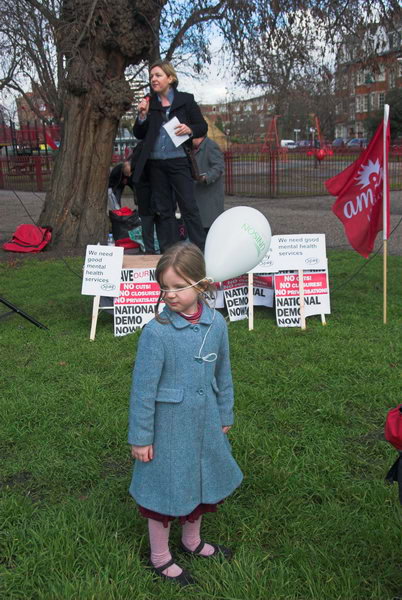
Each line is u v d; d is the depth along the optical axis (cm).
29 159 2681
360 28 1186
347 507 299
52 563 255
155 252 882
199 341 235
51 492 320
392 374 457
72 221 1068
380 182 590
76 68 988
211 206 709
